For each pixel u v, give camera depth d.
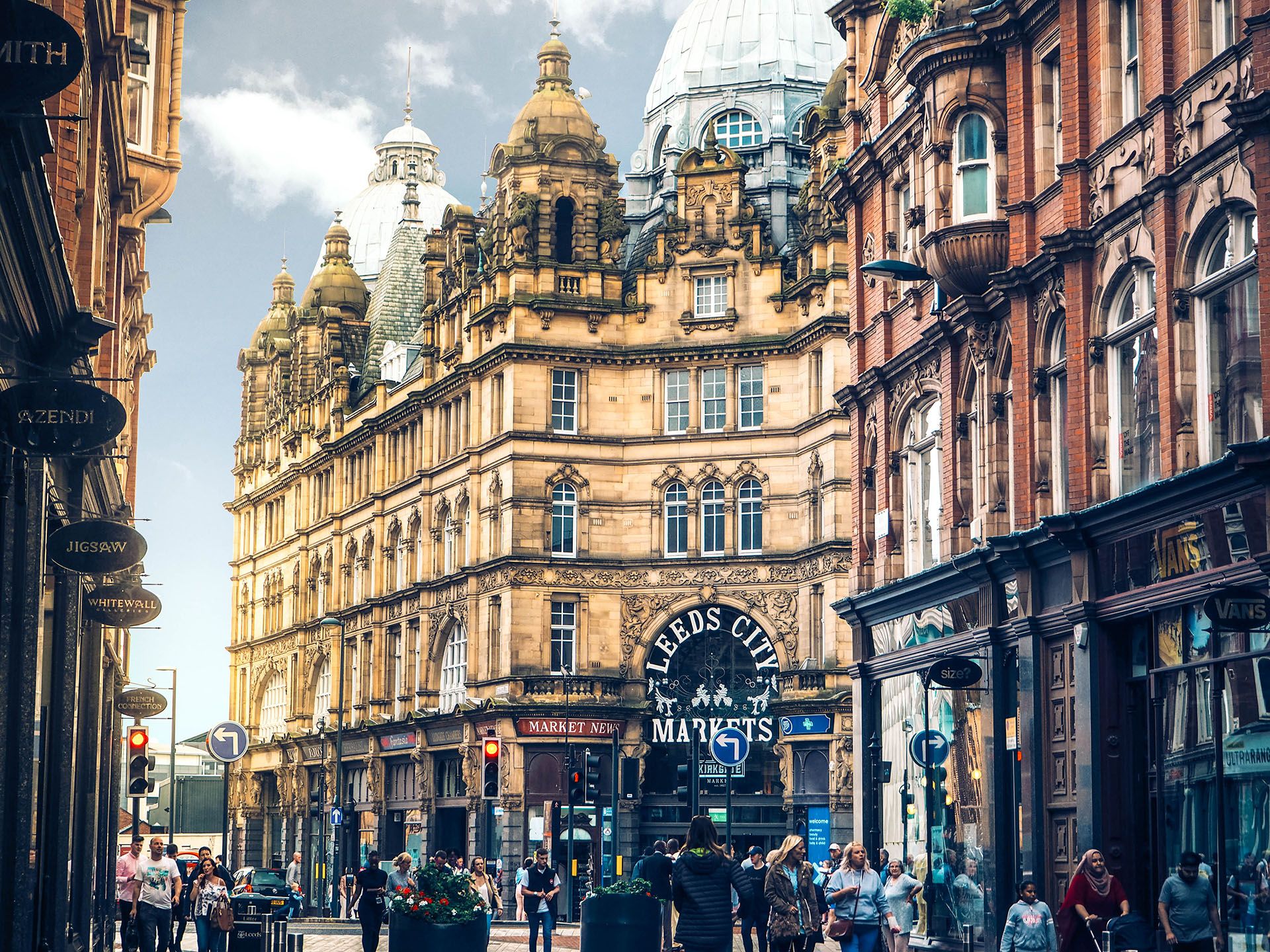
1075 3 31.75
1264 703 25.22
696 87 87.88
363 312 108.06
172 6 43.22
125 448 45.41
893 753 41.28
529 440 74.44
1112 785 29.80
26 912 24.22
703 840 21.78
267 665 110.25
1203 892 24.62
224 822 50.16
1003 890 33.97
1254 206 25.95
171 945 38.81
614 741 62.72
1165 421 28.09
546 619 74.00
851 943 28.08
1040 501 33.16
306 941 52.94
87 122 31.78
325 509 101.19
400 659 87.38
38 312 24.69
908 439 42.47
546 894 45.00
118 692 53.94
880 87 43.50
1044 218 33.41
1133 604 28.97
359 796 91.50
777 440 74.12
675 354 75.50
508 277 76.31
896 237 42.81
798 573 72.62
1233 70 26.66
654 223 85.94
